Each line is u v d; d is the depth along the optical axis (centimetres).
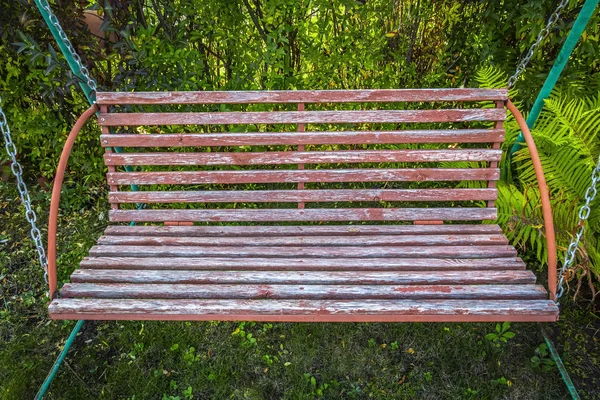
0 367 239
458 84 377
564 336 255
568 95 309
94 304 194
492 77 317
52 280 199
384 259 220
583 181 279
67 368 240
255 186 368
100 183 379
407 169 245
